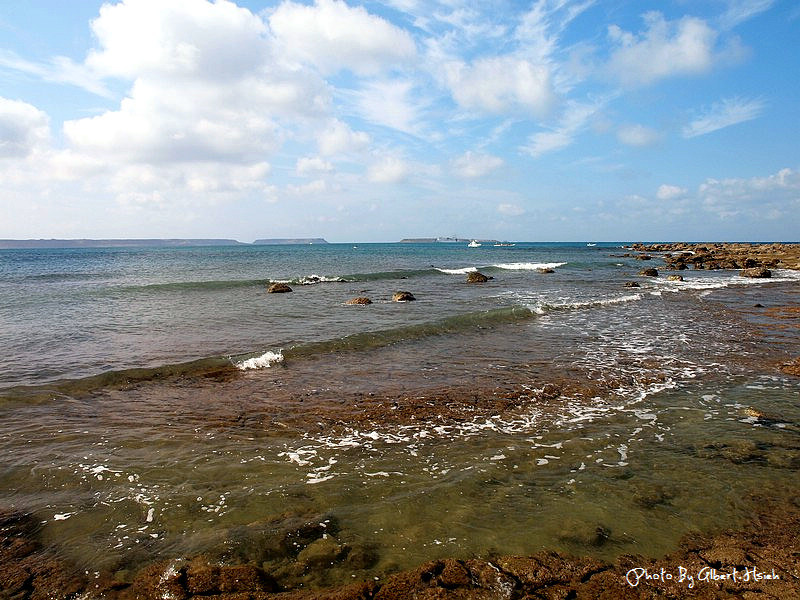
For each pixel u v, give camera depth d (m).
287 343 15.22
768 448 7.72
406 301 25.53
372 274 40.50
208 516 5.87
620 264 64.94
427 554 5.07
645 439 8.14
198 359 13.09
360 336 15.80
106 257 80.06
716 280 40.44
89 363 12.83
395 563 4.93
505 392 10.73
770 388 11.02
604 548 5.13
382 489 6.50
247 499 6.27
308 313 21.33
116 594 4.53
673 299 27.67
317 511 5.95
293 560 5.00
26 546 5.28
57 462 7.27
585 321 20.02
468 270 49.59
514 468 7.10
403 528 5.55
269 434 8.44
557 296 28.55
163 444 7.99
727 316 21.44
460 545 5.21
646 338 16.59
